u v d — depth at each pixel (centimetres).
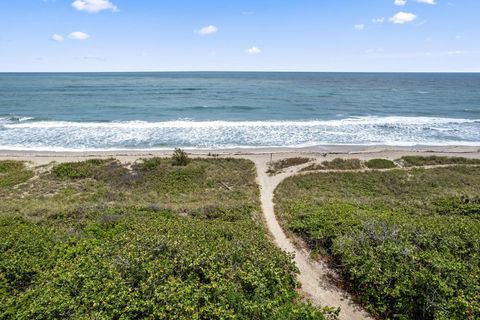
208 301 827
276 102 6869
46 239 1221
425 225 1245
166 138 3903
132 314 776
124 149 3475
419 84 13288
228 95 8150
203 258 970
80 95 7712
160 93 8412
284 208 1845
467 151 3516
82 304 819
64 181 2481
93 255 1043
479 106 6656
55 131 4094
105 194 2192
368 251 1074
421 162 3083
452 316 801
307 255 1283
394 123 4900
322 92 9212
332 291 1060
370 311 955
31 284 960
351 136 4144
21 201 2022
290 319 792
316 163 2995
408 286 897
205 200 2102
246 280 906
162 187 2395
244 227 1441
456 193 2200
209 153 3309
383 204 1820
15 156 3070
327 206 1659
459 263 938
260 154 3275
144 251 1003
